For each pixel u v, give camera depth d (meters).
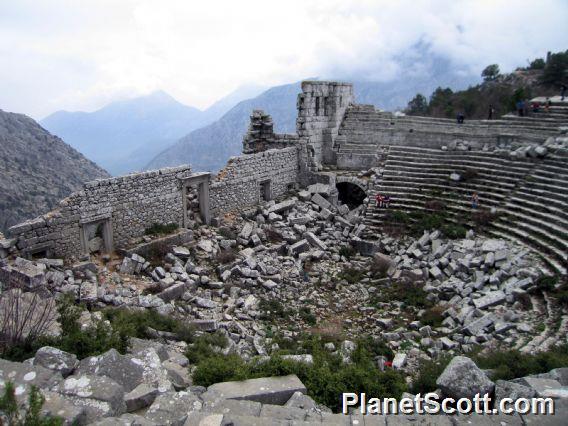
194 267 24.59
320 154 41.34
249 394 10.62
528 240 25.62
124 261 23.22
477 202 30.72
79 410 8.41
